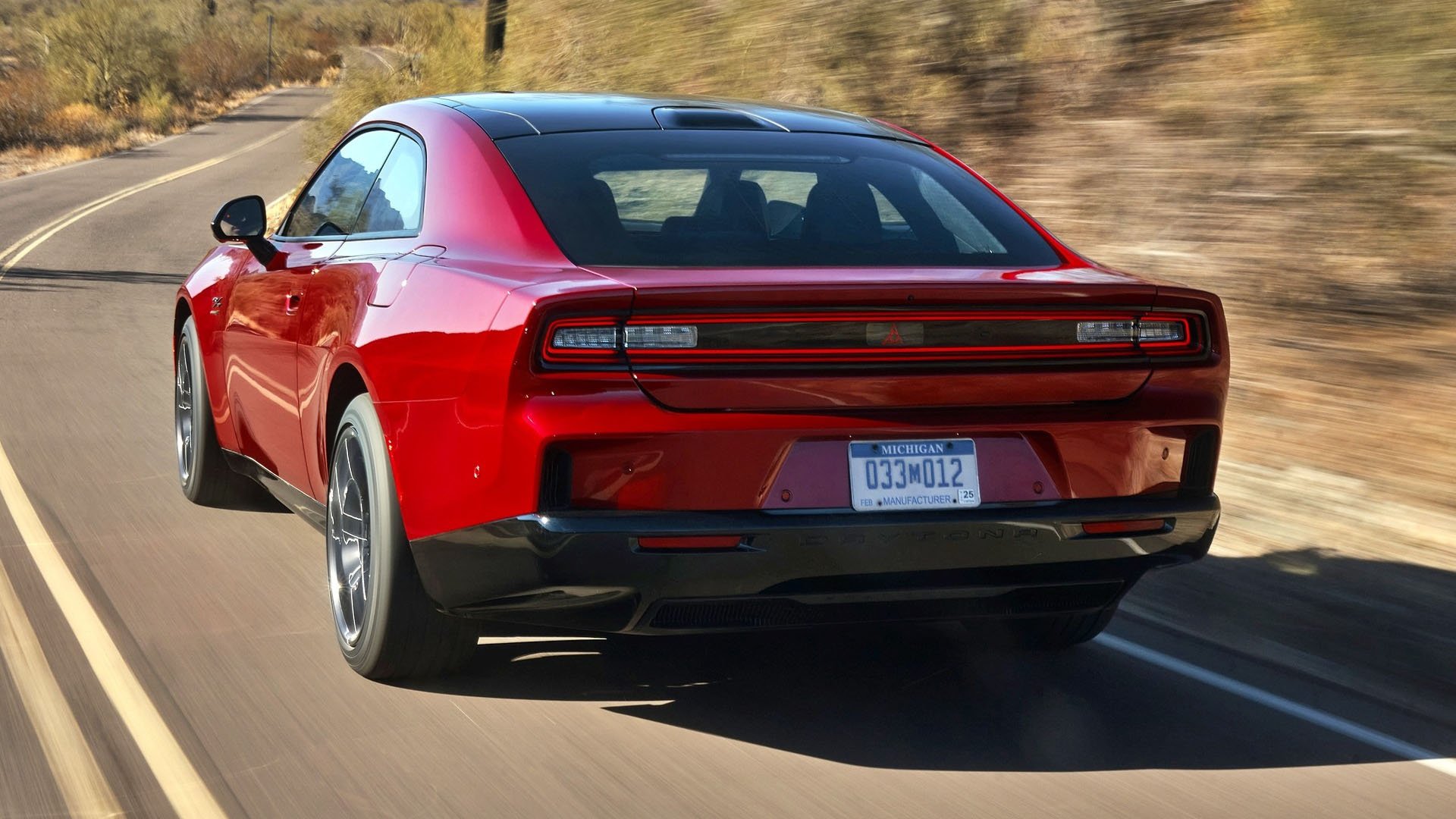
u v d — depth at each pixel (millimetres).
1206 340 3578
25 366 9711
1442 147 8125
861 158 4129
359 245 4234
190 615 4359
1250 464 6203
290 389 4492
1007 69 10930
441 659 3754
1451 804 3229
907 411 3258
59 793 3082
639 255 3508
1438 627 4426
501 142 3939
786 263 3535
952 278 3359
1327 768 3428
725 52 12695
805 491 3205
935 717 3691
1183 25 10234
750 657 4113
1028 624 4238
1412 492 5664
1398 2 8352
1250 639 4398
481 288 3385
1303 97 8820
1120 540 3475
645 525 3113
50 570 4805
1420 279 7758
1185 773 3367
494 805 3064
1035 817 3074
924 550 3279
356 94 24766
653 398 3117
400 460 3525
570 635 4246
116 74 60375
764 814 3051
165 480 6266
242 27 91812
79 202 28250
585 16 14672
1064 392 3387
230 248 5660
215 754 3314
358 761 3287
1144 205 9156
